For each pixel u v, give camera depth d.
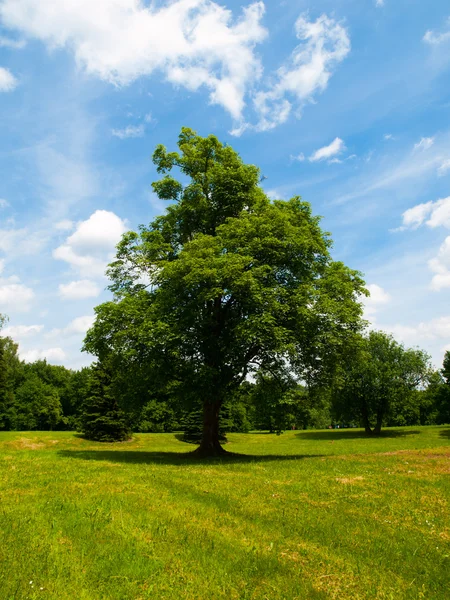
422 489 10.58
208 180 22.45
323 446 36.75
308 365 20.31
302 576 5.52
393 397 50.94
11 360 69.69
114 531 6.82
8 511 7.79
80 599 4.65
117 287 22.64
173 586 5.07
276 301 17.64
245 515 8.08
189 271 17.98
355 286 22.28
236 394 23.12
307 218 22.64
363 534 7.16
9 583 4.86
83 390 45.94
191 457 20.03
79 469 13.42
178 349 17.83
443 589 5.27
